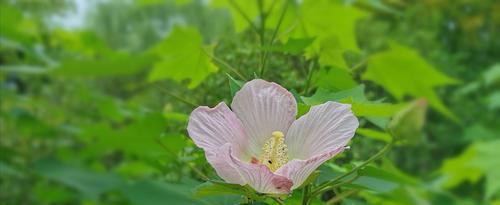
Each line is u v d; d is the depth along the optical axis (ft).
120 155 7.32
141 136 2.85
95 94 5.89
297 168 1.94
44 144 7.14
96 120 7.14
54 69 4.22
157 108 4.27
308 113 2.09
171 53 2.77
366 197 3.24
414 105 2.19
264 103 2.10
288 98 2.11
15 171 6.13
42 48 7.11
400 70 3.02
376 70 3.05
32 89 7.76
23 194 7.11
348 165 2.46
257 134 2.10
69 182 5.25
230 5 3.22
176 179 3.12
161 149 2.87
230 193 2.02
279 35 2.85
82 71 4.17
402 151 7.63
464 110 8.68
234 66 2.93
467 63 9.14
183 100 2.72
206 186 2.00
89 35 5.58
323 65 2.69
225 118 2.04
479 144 6.36
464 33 9.04
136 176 5.95
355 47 3.10
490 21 9.11
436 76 3.04
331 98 2.31
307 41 2.48
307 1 2.97
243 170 1.92
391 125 2.22
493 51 9.18
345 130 2.06
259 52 2.86
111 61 4.00
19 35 6.31
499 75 7.62
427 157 7.82
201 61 2.78
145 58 3.92
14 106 7.14
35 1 8.19
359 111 2.26
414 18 8.23
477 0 8.74
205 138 2.00
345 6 2.97
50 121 7.46
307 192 2.20
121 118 5.56
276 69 2.83
